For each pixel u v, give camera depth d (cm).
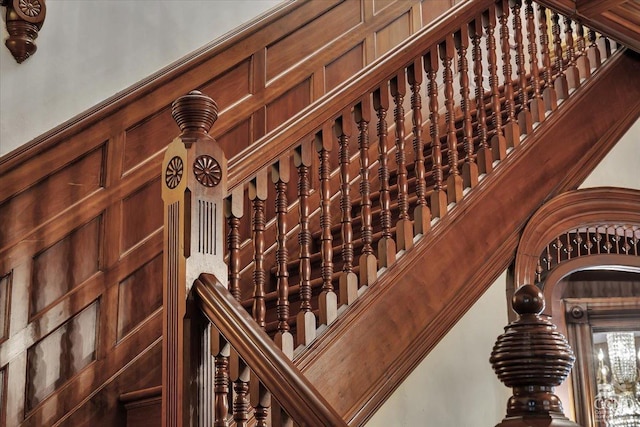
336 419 217
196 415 276
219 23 498
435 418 416
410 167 507
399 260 368
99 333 412
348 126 353
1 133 408
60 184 417
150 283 438
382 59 373
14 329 387
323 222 341
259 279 311
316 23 552
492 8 441
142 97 454
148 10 469
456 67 633
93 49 444
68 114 429
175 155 303
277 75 523
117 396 409
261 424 246
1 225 395
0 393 377
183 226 292
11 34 417
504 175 430
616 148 525
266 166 321
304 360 316
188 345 279
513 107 449
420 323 362
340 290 347
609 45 520
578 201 470
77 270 414
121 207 435
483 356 443
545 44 479
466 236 399
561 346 166
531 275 432
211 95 486
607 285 565
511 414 165
